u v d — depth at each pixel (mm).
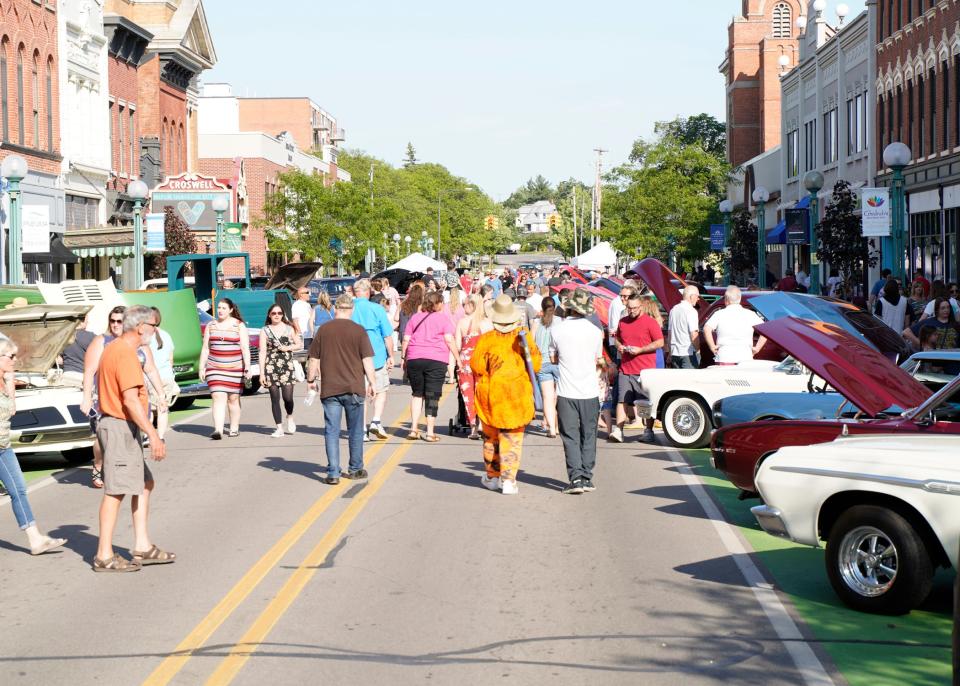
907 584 8648
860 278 39031
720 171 63656
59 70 44219
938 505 8406
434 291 18516
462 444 18156
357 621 8719
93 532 12172
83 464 17125
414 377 18453
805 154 58969
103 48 49250
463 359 18625
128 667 7734
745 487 11859
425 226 136250
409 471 15555
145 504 10688
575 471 13812
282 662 7785
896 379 11055
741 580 9883
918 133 41312
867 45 47094
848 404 13727
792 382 16844
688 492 13945
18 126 40531
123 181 52094
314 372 14727
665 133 63750
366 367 14812
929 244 40969
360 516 12594
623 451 17344
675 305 20250
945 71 38469
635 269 22422
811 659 7781
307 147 118375
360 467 14969
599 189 117188
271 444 18375
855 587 8953
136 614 9008
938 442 9078
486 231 180750
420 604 9164
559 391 13812
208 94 99688
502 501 13430
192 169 63781
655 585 9711
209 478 15219
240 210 69750
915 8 41312
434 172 177750
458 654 7926
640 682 7348
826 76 54062
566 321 13812
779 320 11664
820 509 9203
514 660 7789
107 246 41969
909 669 7594
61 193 44156
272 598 9367
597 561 10539
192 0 59031
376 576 10023
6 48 39656
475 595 9414
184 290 23828
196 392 24000
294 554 10867
